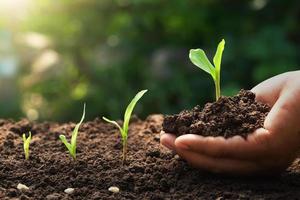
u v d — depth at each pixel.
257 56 1.73
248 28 1.87
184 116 0.70
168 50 1.88
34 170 0.73
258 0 1.88
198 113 0.71
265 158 0.67
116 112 1.74
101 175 0.71
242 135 0.66
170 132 0.71
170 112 1.74
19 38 1.95
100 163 0.75
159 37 1.95
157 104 1.75
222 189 0.67
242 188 0.67
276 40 1.71
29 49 1.93
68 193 0.67
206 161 0.67
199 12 1.89
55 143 0.84
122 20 1.91
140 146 0.82
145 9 1.91
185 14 1.89
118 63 1.85
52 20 1.96
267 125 0.66
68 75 1.91
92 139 0.86
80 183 0.69
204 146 0.66
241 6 1.91
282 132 0.65
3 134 0.88
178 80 1.76
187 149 0.67
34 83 1.90
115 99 1.77
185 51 1.88
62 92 1.91
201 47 1.92
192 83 1.79
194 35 1.97
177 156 0.76
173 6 1.88
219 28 1.91
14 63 1.90
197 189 0.67
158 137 0.85
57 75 1.89
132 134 0.88
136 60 1.88
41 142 0.85
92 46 1.95
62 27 1.96
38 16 1.95
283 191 0.67
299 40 1.85
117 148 0.81
